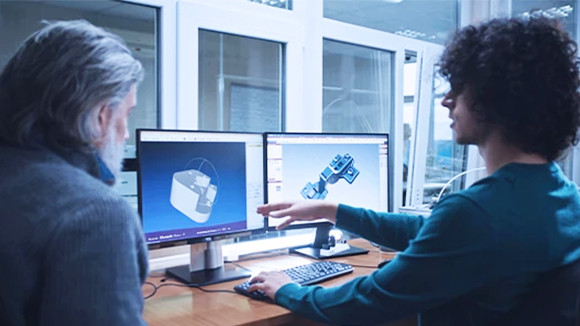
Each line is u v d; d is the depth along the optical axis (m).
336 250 1.95
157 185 1.47
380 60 2.64
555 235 0.94
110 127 0.85
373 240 1.44
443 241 0.94
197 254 1.64
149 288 1.48
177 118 1.89
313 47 2.30
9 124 0.78
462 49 1.02
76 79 0.77
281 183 1.78
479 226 0.91
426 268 0.95
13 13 1.63
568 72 0.96
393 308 1.00
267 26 2.12
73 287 0.69
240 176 1.67
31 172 0.75
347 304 1.07
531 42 0.94
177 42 1.88
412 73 2.73
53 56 0.77
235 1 2.03
